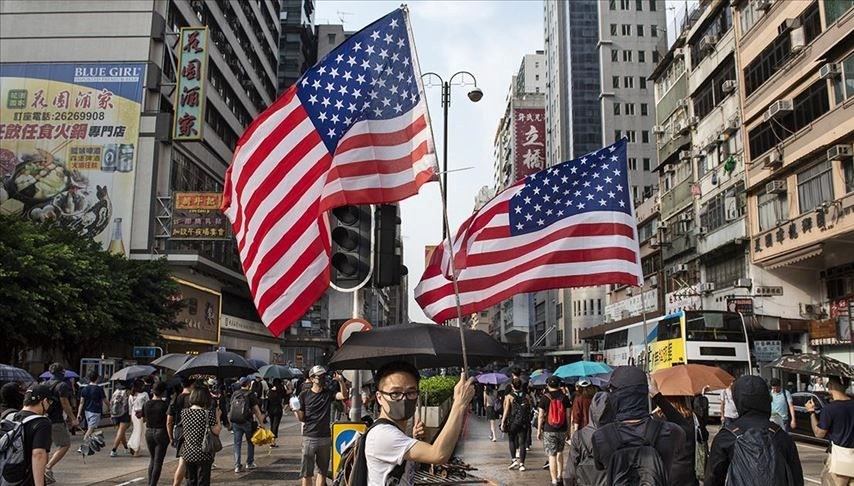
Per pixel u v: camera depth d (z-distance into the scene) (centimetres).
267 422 2491
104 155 3934
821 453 1666
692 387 679
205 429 865
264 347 6159
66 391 1127
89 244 3275
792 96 2666
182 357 1691
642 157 6588
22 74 4006
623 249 837
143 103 3991
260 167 731
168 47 4234
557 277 834
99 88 3997
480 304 831
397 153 703
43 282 2528
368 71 727
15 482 506
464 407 344
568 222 848
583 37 7088
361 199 688
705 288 3375
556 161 7625
